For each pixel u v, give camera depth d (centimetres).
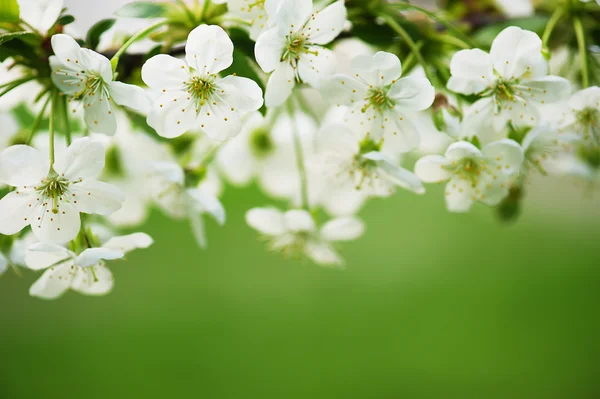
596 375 79
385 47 48
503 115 46
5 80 48
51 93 46
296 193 53
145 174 51
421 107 46
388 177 49
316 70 46
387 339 84
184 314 85
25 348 83
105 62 45
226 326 84
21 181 45
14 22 46
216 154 52
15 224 46
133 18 46
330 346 83
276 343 83
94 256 46
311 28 46
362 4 47
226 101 45
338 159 49
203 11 46
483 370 80
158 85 45
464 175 48
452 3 51
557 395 78
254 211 51
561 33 50
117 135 51
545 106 47
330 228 51
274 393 80
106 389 79
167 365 81
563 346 82
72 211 46
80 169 45
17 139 50
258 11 46
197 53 45
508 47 46
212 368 80
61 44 45
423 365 82
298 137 52
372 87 46
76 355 82
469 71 46
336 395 80
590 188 55
